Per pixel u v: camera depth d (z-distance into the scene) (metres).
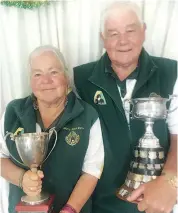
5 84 1.45
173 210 1.25
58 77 1.08
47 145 1.05
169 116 1.19
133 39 1.13
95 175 1.11
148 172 1.08
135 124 1.19
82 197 1.07
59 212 1.07
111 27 1.12
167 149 1.20
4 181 1.42
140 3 1.40
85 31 1.43
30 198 1.02
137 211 1.20
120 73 1.21
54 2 1.40
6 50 1.42
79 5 1.41
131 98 1.19
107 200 1.23
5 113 1.19
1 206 1.44
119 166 1.20
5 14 1.38
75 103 1.15
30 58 1.11
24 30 1.41
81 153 1.10
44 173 1.12
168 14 1.42
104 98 1.21
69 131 1.12
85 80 1.27
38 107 1.18
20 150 1.03
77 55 1.46
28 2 1.31
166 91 1.19
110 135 1.19
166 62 1.24
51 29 1.43
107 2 1.39
